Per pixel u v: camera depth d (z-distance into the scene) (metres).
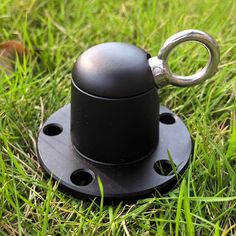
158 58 0.18
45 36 0.29
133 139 0.19
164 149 0.20
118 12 0.31
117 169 0.19
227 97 0.24
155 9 0.30
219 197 0.18
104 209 0.18
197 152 0.20
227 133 0.22
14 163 0.20
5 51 0.26
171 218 0.18
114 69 0.18
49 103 0.23
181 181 0.19
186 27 0.28
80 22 0.29
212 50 0.18
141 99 0.18
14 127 0.22
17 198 0.19
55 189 0.19
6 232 0.18
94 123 0.18
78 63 0.18
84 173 0.19
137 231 0.18
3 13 0.30
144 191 0.18
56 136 0.21
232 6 0.30
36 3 0.31
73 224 0.18
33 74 0.26
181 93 0.24
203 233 0.18
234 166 0.20
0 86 0.23
